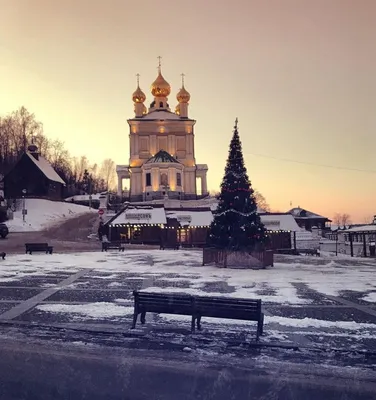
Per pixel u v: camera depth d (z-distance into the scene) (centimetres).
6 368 817
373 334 1070
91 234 5666
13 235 5462
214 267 2803
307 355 910
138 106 9169
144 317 1165
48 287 1841
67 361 862
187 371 809
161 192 7738
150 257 3553
